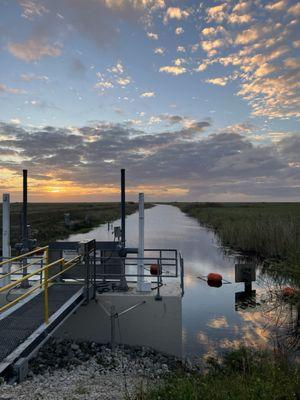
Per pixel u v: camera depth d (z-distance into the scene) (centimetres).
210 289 1525
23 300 872
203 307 1288
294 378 526
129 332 992
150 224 5194
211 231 4009
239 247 2631
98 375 758
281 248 2106
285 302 1186
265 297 1359
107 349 946
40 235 3136
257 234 2438
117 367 827
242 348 788
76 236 3372
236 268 1480
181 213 9344
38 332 671
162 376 757
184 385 474
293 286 1181
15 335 658
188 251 2547
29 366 796
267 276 1698
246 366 660
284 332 1017
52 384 634
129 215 8138
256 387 452
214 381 542
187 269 1925
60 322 764
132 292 1031
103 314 998
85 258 941
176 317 990
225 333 1043
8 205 1057
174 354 947
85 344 970
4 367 551
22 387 559
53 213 6769
